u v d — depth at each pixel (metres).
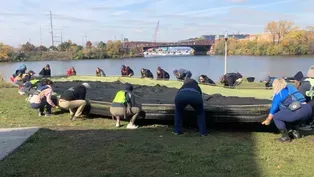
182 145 6.18
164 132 7.24
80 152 5.80
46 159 5.48
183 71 13.80
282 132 6.34
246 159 5.39
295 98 6.20
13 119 8.98
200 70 32.47
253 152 5.75
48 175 4.83
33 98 9.34
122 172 4.88
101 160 5.39
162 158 5.45
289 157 5.47
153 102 8.46
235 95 10.45
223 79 14.20
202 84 12.54
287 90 6.27
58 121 8.65
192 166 5.09
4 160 5.46
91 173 4.86
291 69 33.22
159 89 11.62
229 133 7.15
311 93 7.18
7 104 11.34
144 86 12.77
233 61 46.47
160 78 16.25
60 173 4.90
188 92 6.76
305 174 4.75
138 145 6.16
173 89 11.66
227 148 5.95
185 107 7.16
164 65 39.66
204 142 6.40
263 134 7.03
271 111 6.39
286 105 6.23
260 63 41.69
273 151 5.80
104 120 8.66
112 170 4.97
